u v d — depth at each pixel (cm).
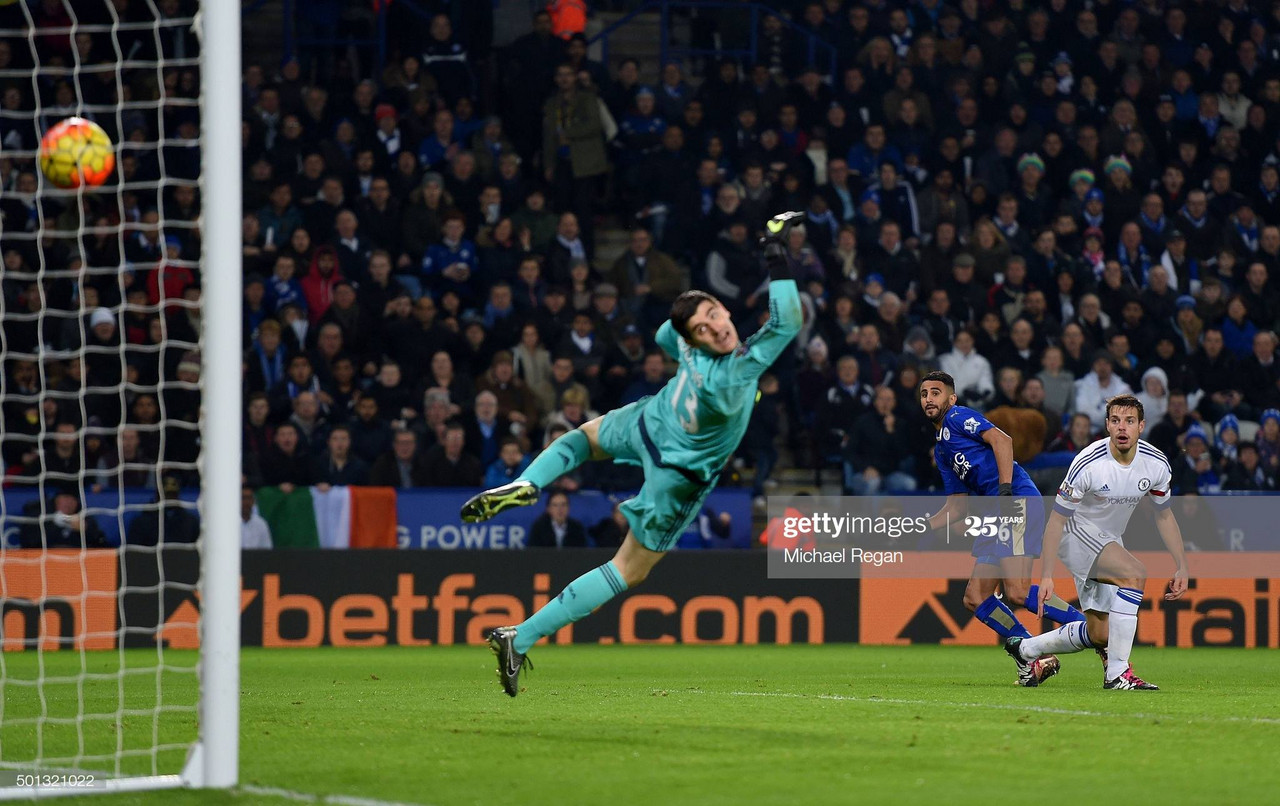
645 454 1631
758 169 4750
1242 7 5600
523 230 4641
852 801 1163
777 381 4522
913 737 1566
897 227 4722
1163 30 5538
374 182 4588
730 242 4600
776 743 1533
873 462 4125
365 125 4762
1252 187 5356
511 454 3881
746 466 4453
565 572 3781
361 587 3703
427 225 4572
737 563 3875
